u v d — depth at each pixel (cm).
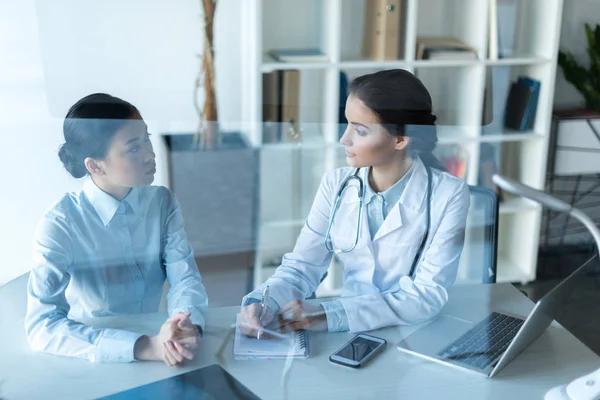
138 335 100
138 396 89
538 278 156
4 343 98
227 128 124
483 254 120
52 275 107
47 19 230
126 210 113
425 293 112
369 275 117
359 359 97
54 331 100
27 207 124
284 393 90
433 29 242
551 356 99
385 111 120
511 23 238
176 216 115
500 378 94
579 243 161
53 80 232
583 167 225
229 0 237
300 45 240
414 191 119
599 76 236
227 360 97
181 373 94
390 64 235
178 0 238
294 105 227
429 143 123
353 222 119
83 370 94
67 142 113
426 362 97
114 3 232
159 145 118
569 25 241
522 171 230
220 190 120
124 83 241
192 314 105
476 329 105
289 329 104
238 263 115
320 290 116
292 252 118
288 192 123
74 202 112
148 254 112
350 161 122
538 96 232
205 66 234
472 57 236
